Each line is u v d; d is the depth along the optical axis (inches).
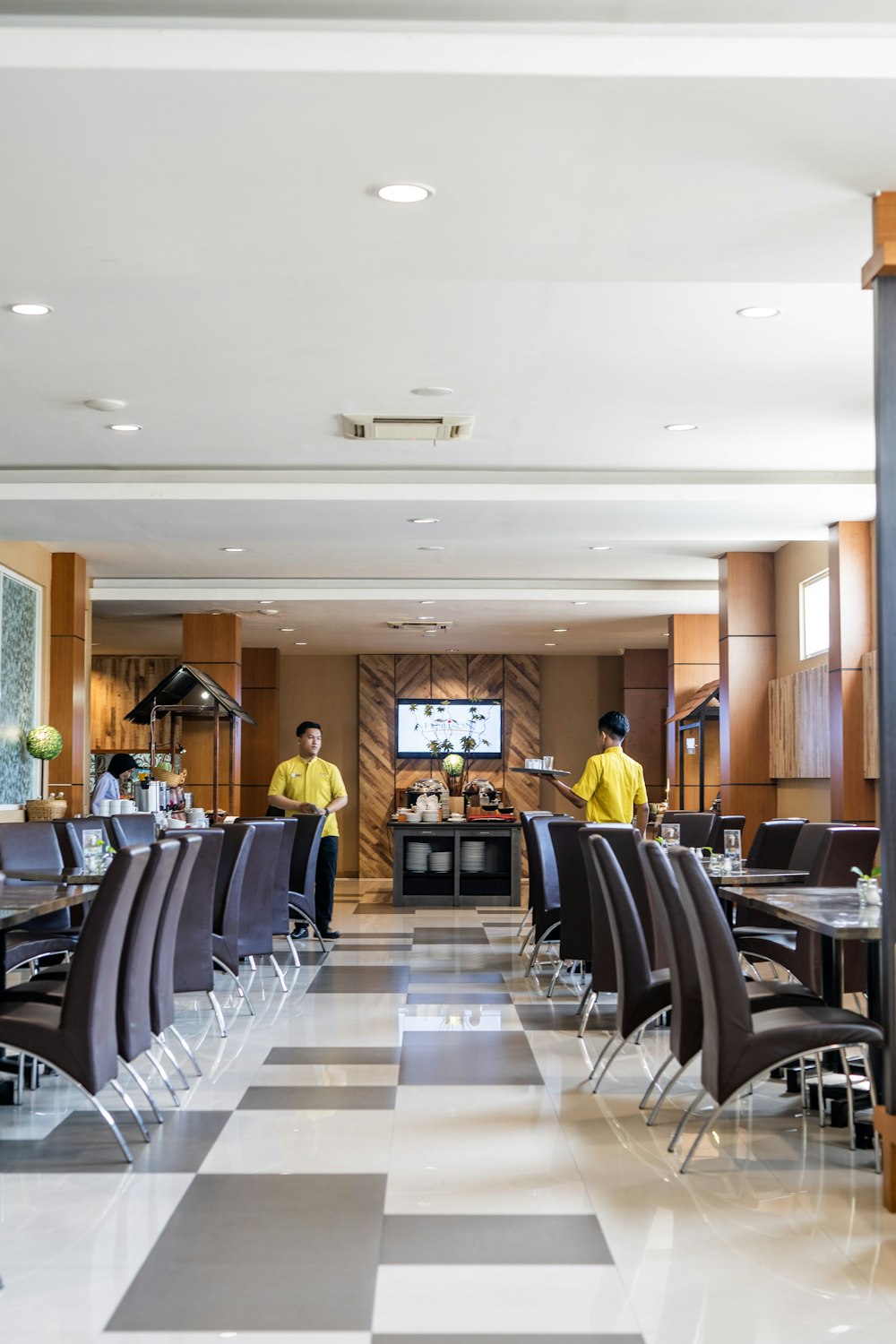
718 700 465.7
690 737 526.6
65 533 362.9
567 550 407.8
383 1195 149.6
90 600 486.3
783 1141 174.1
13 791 390.9
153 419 274.7
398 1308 117.3
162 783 392.2
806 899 189.2
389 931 435.5
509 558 426.6
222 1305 117.8
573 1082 208.7
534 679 708.7
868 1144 172.2
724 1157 165.9
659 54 124.3
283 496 317.1
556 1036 248.8
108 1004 166.7
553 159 141.6
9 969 240.1
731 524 353.7
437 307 208.1
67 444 294.4
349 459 309.1
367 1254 130.9
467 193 150.0
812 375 245.1
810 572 387.9
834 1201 147.8
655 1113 182.1
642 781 307.3
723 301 205.9
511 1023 262.4
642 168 143.6
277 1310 116.8
